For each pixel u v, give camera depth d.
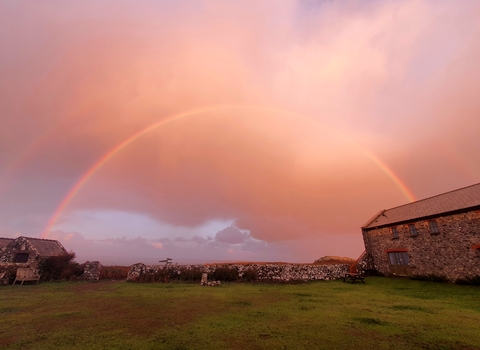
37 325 8.30
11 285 18.61
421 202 25.44
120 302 12.25
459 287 16.17
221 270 23.09
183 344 6.53
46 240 27.83
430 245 20.67
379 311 10.16
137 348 6.26
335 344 6.49
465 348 6.17
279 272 23.67
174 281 22.02
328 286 18.56
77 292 15.52
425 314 9.55
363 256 27.30
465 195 19.92
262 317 9.26
